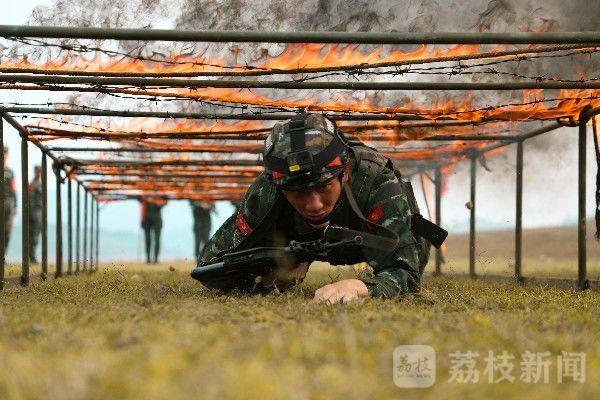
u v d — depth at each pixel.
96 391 1.53
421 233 4.82
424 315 3.20
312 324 2.80
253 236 4.56
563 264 16.84
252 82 5.62
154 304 3.64
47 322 2.83
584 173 6.76
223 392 1.55
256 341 2.24
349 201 4.20
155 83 5.68
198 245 22.22
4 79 5.65
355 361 1.92
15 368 1.76
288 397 1.52
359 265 12.17
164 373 1.71
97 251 15.30
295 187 3.96
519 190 8.49
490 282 8.21
